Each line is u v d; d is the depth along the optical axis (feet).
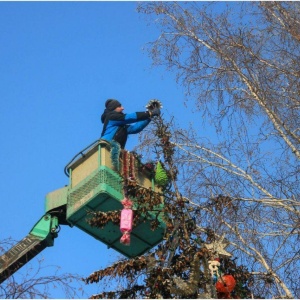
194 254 46.78
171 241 48.14
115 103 57.93
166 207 48.91
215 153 59.47
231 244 54.19
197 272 45.44
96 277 46.50
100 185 53.31
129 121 56.65
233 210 53.16
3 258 54.60
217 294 46.55
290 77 60.75
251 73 61.41
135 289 46.75
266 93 60.13
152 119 55.98
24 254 55.62
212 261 46.75
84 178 55.06
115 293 46.68
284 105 59.72
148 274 46.60
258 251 54.03
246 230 54.65
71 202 55.16
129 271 46.91
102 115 58.08
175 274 46.78
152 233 54.19
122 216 49.29
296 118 59.21
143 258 46.93
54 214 57.00
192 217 48.96
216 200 51.39
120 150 54.34
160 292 45.98
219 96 61.67
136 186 49.70
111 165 54.19
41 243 56.29
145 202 49.19
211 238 49.24
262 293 50.14
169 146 52.42
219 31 63.46
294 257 53.11
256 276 50.49
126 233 49.06
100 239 55.62
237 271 48.65
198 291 45.96
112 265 46.80
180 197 49.52
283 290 51.75
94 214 49.96
